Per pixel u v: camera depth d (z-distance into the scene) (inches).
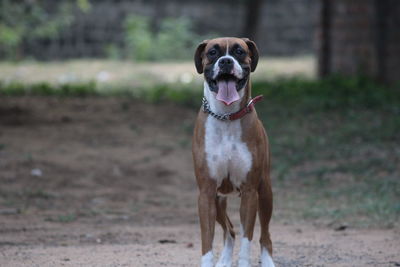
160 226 430.6
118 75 1069.1
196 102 759.1
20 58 1268.5
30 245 369.1
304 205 476.1
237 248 376.5
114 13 1357.0
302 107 719.1
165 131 655.8
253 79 976.9
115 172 552.1
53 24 1243.8
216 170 295.7
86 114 702.5
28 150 581.9
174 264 319.6
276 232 404.5
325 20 878.4
